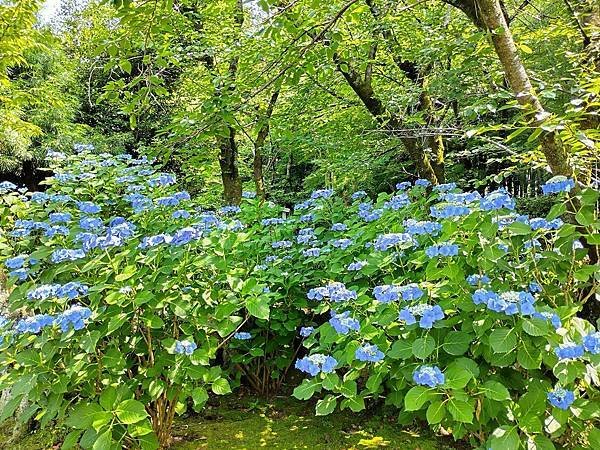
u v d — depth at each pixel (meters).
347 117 5.90
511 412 1.78
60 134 10.83
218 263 2.48
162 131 2.84
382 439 2.65
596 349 1.60
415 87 4.89
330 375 2.26
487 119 4.56
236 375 3.38
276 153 9.87
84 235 2.37
